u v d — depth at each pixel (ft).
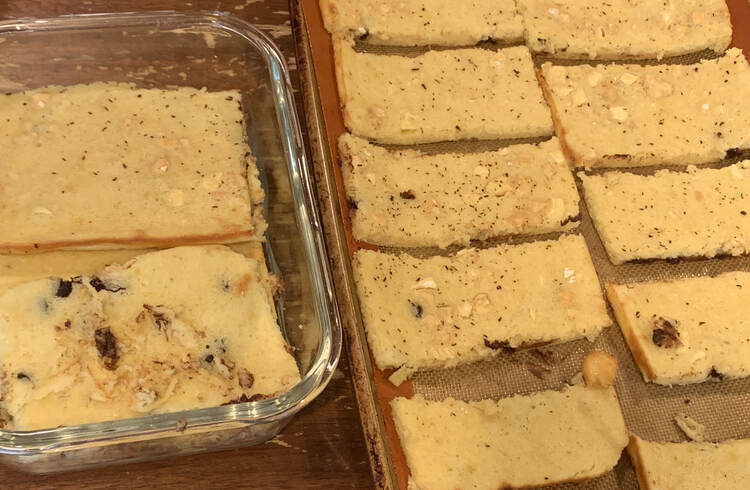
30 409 0.94
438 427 1.05
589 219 1.26
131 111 1.18
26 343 0.96
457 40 1.37
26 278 1.04
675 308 1.17
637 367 1.14
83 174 1.11
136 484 1.01
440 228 1.18
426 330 1.11
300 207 1.10
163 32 1.24
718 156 1.31
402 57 1.32
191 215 1.10
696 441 1.09
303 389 0.98
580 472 1.05
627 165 1.30
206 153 1.16
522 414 1.08
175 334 1.00
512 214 1.21
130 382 0.96
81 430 0.91
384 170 1.22
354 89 1.27
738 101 1.36
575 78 1.35
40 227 1.06
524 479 1.04
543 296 1.16
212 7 1.35
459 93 1.30
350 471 1.06
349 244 1.16
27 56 1.21
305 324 1.07
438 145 1.29
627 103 1.34
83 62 1.23
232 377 0.99
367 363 1.07
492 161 1.26
